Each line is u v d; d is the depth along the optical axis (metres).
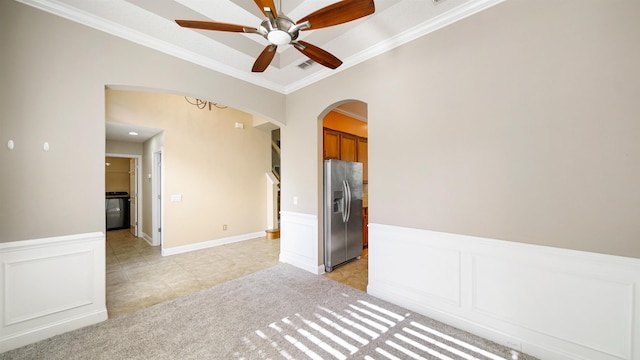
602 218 1.54
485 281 1.99
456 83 2.13
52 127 2.02
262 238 5.70
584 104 1.59
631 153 1.46
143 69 2.50
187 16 2.32
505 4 1.89
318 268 3.43
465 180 2.09
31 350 1.83
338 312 2.39
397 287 2.54
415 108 2.40
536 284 1.77
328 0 2.16
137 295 2.80
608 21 1.52
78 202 2.13
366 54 2.77
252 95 3.46
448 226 2.19
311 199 3.51
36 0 1.94
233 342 1.94
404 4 2.05
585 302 1.60
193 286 3.04
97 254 2.21
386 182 2.63
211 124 5.00
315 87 3.42
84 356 1.78
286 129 3.88
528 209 1.80
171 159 4.45
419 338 1.98
